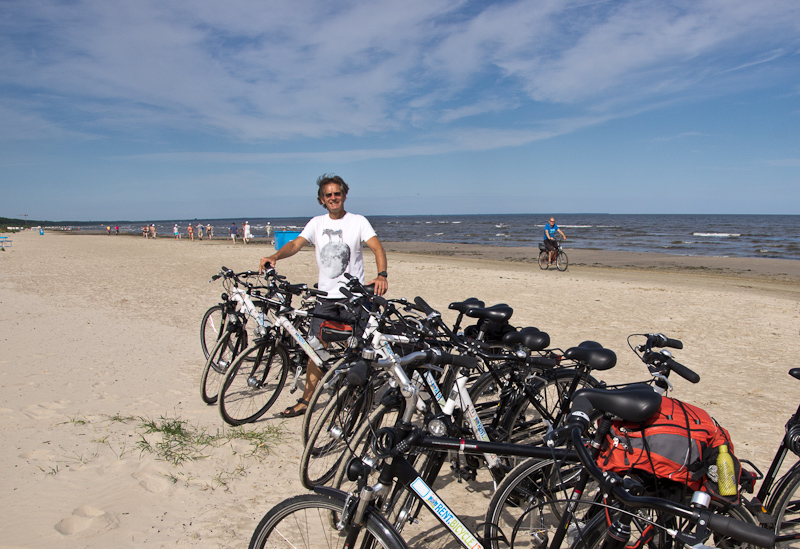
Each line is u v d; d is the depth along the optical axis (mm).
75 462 3730
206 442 4090
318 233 4531
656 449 1960
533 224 101500
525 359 3248
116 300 10797
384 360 2283
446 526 2191
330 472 3486
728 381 5797
